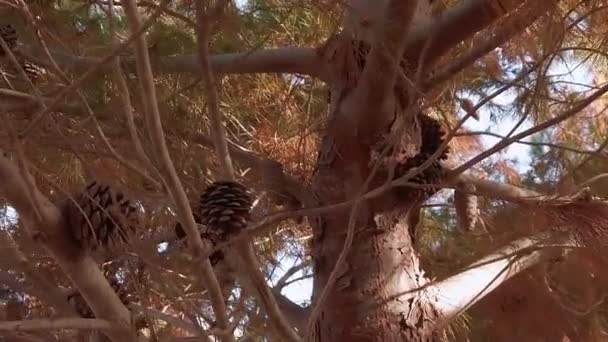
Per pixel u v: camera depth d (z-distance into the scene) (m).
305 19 3.10
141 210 2.22
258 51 2.93
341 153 2.86
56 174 2.59
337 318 2.85
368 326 2.82
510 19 1.99
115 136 2.26
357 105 2.75
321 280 2.94
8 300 2.82
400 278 2.88
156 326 2.49
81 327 1.98
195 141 2.71
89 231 2.07
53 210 2.05
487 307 3.24
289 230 3.53
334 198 2.87
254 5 2.55
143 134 2.29
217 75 3.02
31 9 2.47
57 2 2.62
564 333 3.12
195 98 2.83
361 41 2.78
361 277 2.85
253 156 2.96
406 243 2.93
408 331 2.84
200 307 2.43
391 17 2.38
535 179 3.53
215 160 2.92
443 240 3.60
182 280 2.45
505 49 2.18
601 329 3.16
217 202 2.06
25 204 1.99
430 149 2.77
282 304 3.12
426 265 3.54
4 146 1.97
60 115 2.26
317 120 3.14
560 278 2.96
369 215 2.86
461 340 3.43
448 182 2.81
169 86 2.70
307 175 3.31
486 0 2.46
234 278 2.31
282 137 3.49
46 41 2.50
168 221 2.24
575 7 2.02
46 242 2.05
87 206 2.08
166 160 1.79
